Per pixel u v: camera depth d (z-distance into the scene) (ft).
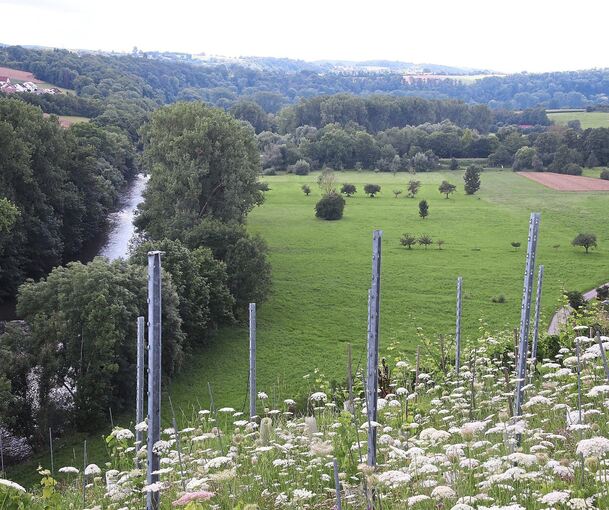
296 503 30.35
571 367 52.80
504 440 32.40
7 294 195.21
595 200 421.18
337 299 214.69
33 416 112.37
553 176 517.55
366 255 277.85
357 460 35.99
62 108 547.49
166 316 136.77
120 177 349.82
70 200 241.76
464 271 253.44
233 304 181.27
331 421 49.70
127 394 124.47
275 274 243.19
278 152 537.65
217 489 32.12
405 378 67.36
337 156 548.72
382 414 50.31
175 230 211.20
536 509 24.70
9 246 196.75
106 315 120.47
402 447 36.14
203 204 237.66
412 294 221.25
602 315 87.15
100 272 126.72
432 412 48.42
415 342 166.30
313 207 394.52
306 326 185.78
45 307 125.08
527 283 43.24
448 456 29.45
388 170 552.00
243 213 253.44
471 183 448.24
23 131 222.48
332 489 31.60
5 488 29.04
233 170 235.20
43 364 116.78
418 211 386.32
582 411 36.73
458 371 70.13
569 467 26.96
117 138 408.05
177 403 128.98
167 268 160.76
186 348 155.33
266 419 38.01
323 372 147.23
